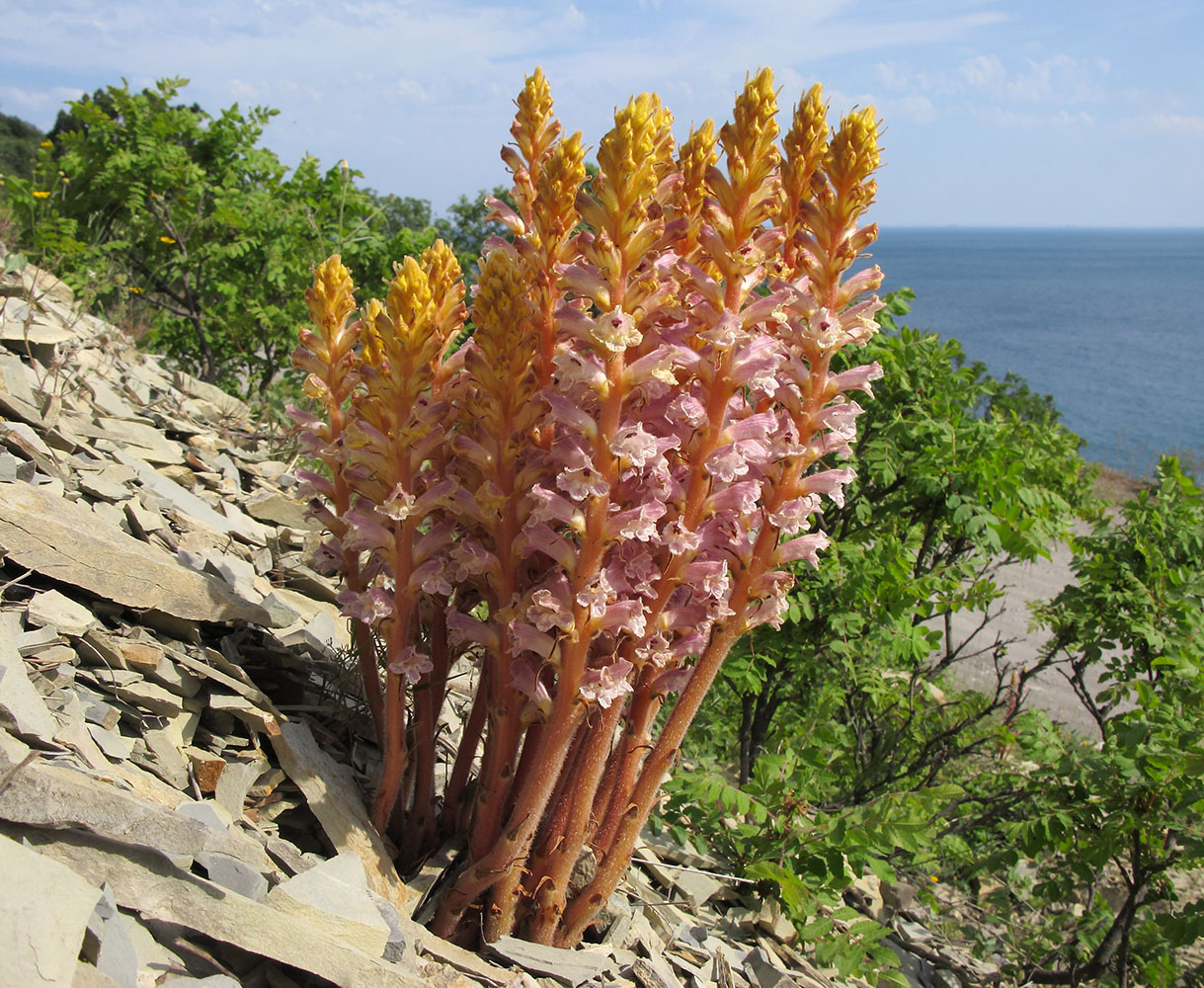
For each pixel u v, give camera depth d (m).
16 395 4.06
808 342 2.58
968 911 5.62
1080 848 4.64
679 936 3.45
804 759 4.13
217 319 9.73
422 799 2.94
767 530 2.66
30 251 8.78
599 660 2.61
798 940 3.75
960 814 5.42
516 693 2.62
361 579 2.92
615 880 2.83
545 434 2.47
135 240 10.00
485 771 2.75
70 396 4.70
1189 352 105.69
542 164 2.55
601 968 2.77
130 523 3.65
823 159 2.55
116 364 5.73
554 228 2.36
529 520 2.37
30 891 1.79
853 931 3.52
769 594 2.68
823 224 2.56
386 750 2.74
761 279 2.52
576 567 2.41
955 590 5.86
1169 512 5.98
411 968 2.35
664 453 2.66
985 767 6.59
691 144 2.70
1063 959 5.22
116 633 2.97
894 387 5.62
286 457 5.90
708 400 2.46
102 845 2.07
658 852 4.08
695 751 5.87
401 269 2.41
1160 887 4.88
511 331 2.32
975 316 145.88
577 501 2.32
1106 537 6.11
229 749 2.87
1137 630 5.47
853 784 5.72
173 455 4.81
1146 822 4.48
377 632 2.83
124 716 2.75
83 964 1.79
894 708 6.15
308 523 4.85
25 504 2.96
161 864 2.11
